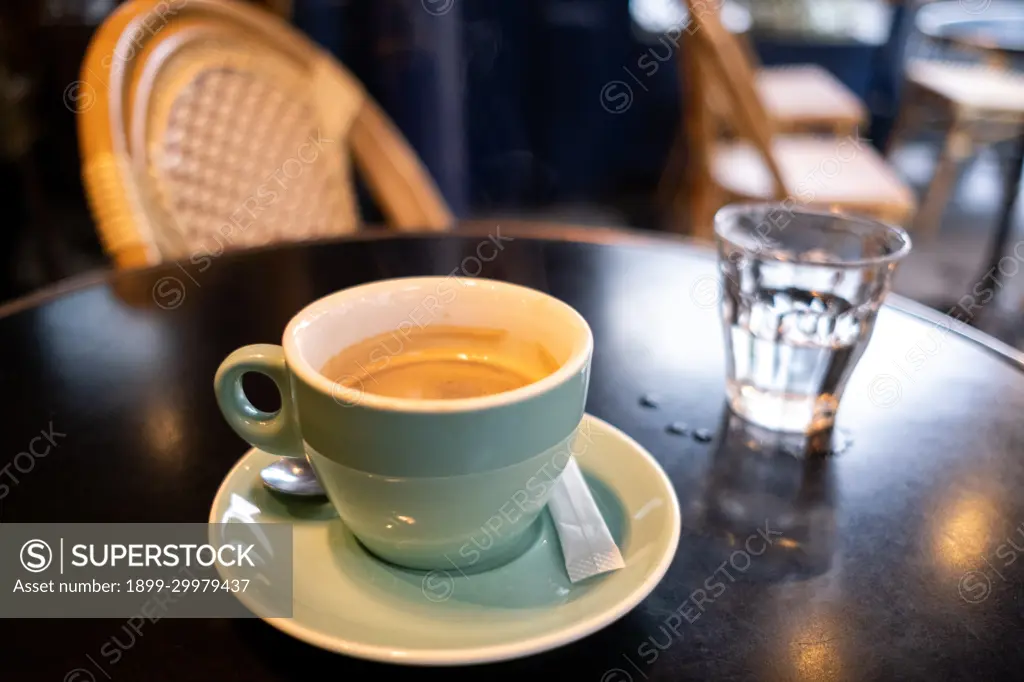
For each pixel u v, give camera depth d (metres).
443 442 0.30
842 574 0.38
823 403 0.50
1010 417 0.51
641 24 2.65
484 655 0.29
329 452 0.32
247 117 0.88
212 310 0.62
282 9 1.46
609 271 0.71
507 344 0.39
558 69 2.65
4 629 0.34
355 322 0.38
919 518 0.42
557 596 0.34
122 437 0.47
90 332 0.59
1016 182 1.96
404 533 0.33
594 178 2.84
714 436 0.49
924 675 0.32
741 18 2.58
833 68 2.85
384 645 0.30
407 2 1.68
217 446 0.47
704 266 0.73
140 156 0.75
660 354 0.58
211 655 0.33
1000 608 0.36
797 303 0.51
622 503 0.39
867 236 0.56
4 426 0.48
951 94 2.11
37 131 2.17
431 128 1.81
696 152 1.57
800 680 0.32
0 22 2.01
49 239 2.11
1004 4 2.61
